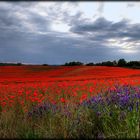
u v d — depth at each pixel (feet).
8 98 33.71
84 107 19.25
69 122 18.11
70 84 45.37
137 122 14.75
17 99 32.89
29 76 105.81
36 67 133.08
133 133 14.34
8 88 42.16
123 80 48.14
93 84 46.03
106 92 20.95
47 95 33.88
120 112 16.67
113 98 18.83
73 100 26.12
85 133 16.87
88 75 98.53
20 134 17.54
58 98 29.96
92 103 18.86
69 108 20.95
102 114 17.07
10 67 132.46
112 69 115.65
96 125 17.08
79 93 33.35
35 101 30.45
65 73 113.50
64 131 16.83
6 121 20.36
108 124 16.37
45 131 17.08
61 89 38.96
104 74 99.50
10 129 18.67
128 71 108.78
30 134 16.21
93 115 17.58
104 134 15.93
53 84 47.93
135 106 16.28
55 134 16.81
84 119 17.85
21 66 136.26
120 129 15.31
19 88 42.63
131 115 15.35
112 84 42.50
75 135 16.90
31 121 21.26
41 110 23.57
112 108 17.43
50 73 116.47
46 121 20.26
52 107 23.26
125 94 19.33
